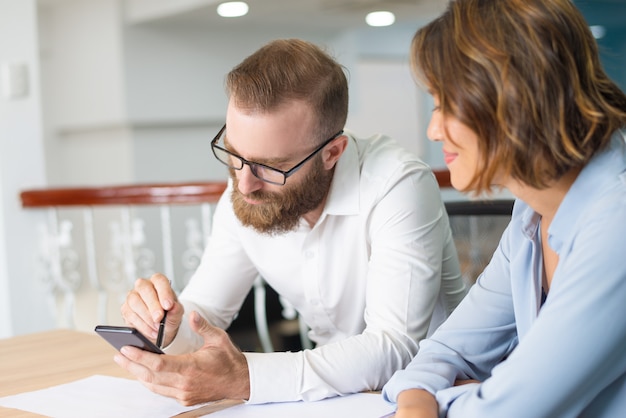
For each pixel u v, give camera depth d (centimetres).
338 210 160
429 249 157
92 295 558
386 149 166
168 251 343
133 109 748
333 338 181
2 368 163
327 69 151
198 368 127
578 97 99
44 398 140
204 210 326
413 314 152
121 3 738
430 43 106
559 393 99
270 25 823
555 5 100
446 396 111
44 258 359
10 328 351
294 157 149
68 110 802
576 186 105
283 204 153
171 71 775
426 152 1054
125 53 742
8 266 350
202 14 714
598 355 98
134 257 412
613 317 97
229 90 149
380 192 158
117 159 780
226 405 134
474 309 132
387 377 142
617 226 98
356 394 137
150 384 128
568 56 99
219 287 180
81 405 135
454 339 130
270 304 464
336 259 167
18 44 357
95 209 680
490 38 100
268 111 144
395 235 155
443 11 108
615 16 578
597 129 101
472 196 109
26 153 358
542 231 118
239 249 179
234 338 453
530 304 119
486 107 100
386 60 1011
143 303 148
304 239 166
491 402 102
